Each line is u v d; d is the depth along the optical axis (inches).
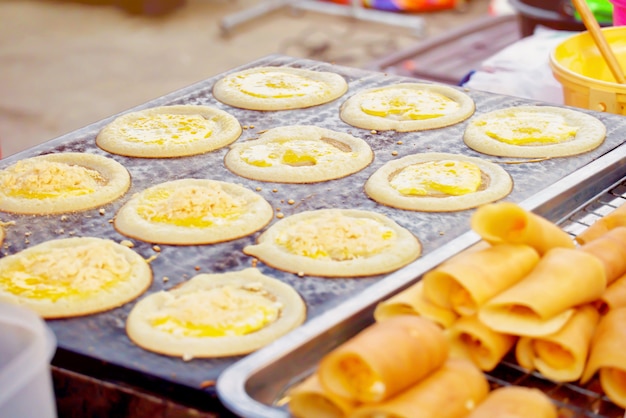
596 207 36.6
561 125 40.9
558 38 52.3
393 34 110.7
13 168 38.7
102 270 33.2
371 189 37.2
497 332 29.3
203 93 44.8
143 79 99.9
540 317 29.3
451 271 29.3
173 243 34.8
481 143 39.7
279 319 31.4
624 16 47.8
